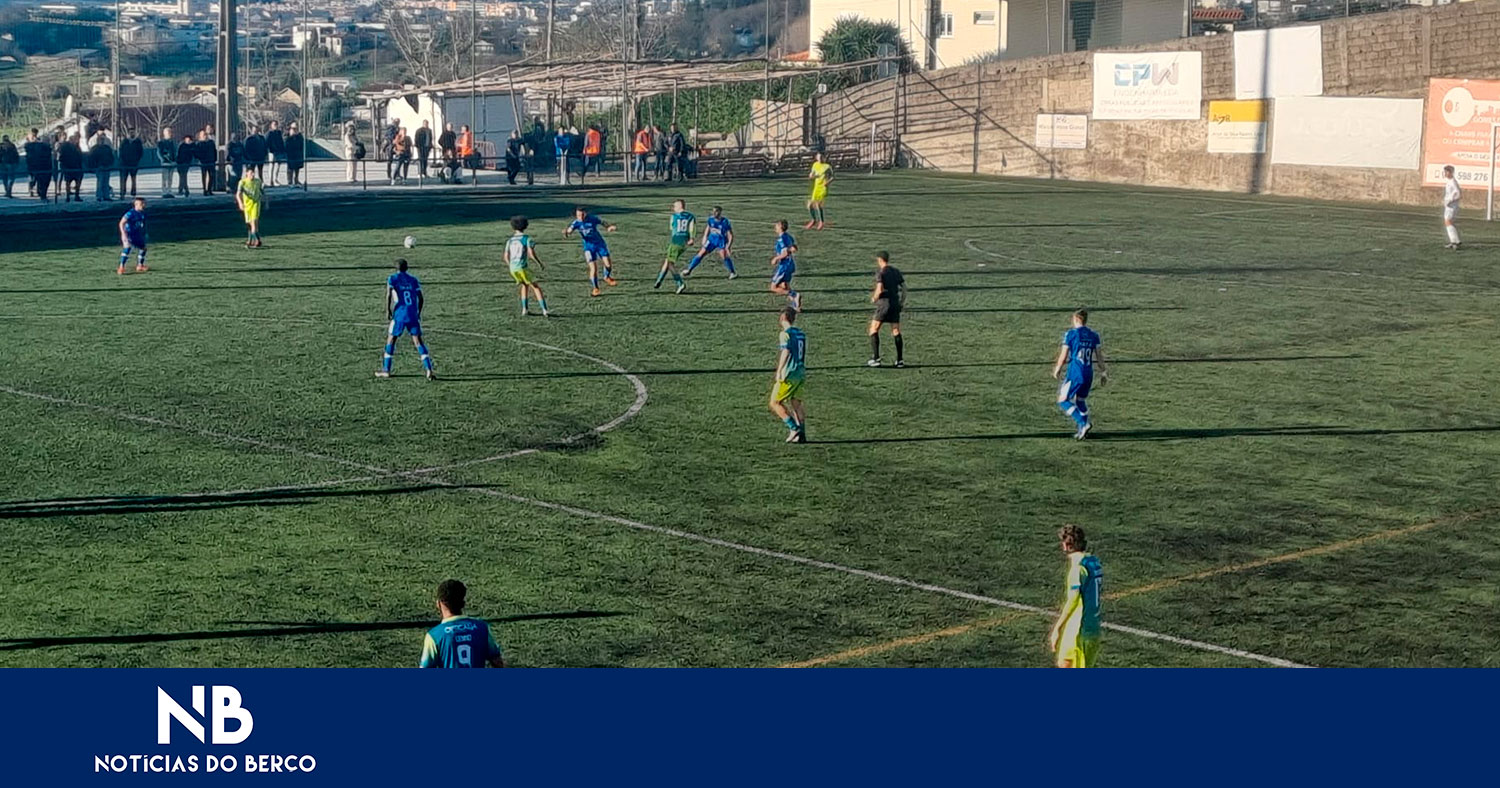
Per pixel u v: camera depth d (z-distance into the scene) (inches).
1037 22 3061.0
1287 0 2694.4
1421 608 544.7
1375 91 2198.6
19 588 546.3
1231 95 2352.4
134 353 979.3
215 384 890.7
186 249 1523.1
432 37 4138.8
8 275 1320.1
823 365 973.2
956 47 3198.8
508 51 4847.4
